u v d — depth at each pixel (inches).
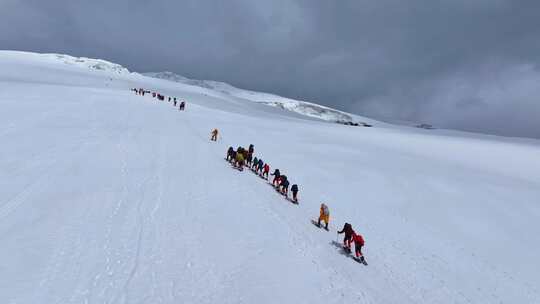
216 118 2092.8
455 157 2234.3
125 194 545.3
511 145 3225.9
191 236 454.6
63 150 712.4
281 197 788.0
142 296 320.8
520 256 773.9
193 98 4498.0
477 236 845.8
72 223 425.4
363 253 626.8
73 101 1425.9
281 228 571.5
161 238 430.9
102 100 1669.5
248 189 738.8
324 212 673.6
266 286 384.2
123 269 354.9
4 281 303.4
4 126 818.8
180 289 343.0
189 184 663.1
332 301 398.9
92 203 490.3
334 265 502.9
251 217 578.2
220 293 351.9
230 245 458.3
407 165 1540.4
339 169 1221.7
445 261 687.7
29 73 3663.9
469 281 627.8
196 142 1119.6
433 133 5103.3
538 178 1774.1
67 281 321.4
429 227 853.8
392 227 808.9
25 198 468.8
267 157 1208.8
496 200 1136.2
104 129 999.0
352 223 778.2
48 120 971.3
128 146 855.1
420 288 555.2
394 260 638.5
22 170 565.0
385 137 3051.2
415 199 1035.3
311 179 1048.2
